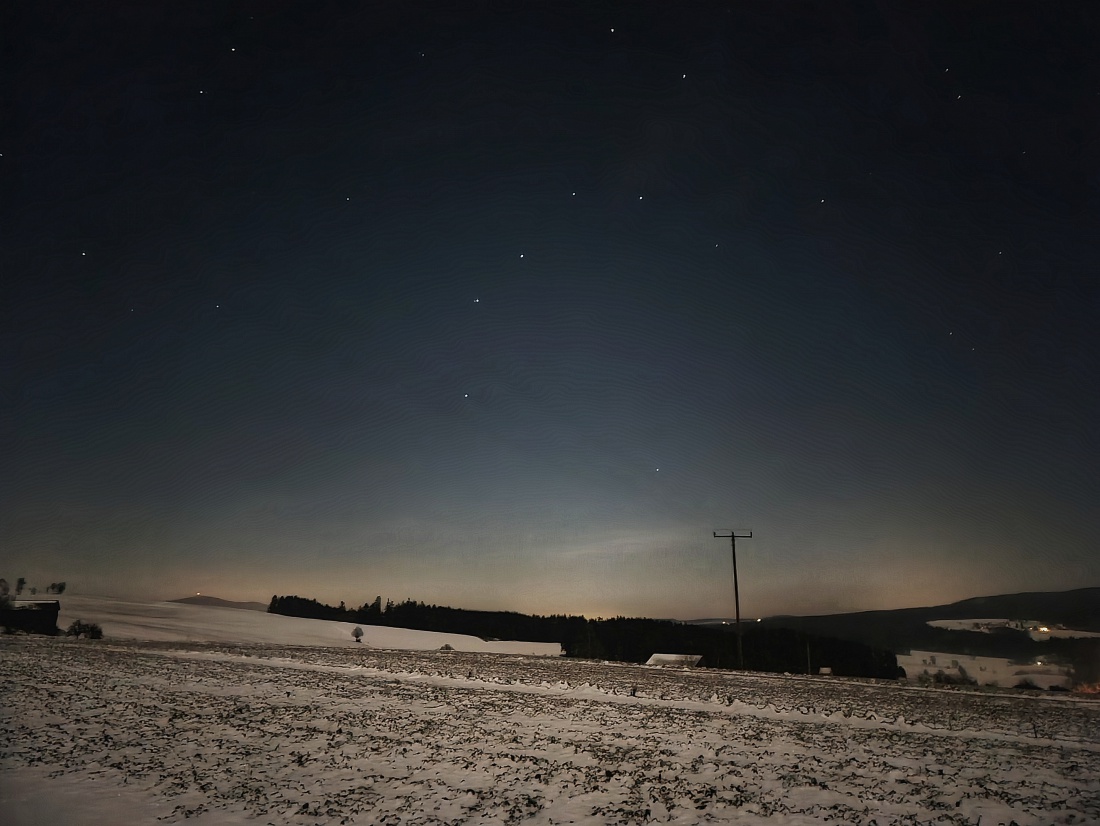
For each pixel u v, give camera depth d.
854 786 16.14
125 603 108.06
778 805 14.82
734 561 62.81
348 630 114.25
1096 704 30.05
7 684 27.59
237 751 18.55
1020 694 33.59
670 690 32.12
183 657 40.53
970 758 18.70
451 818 14.01
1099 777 16.91
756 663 76.50
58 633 68.69
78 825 13.12
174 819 13.62
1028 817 14.06
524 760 18.27
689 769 17.55
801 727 23.08
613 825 13.74
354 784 16.03
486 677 35.59
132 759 17.53
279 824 13.54
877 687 35.62
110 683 28.75
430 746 19.61
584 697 29.41
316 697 27.12
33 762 16.95
